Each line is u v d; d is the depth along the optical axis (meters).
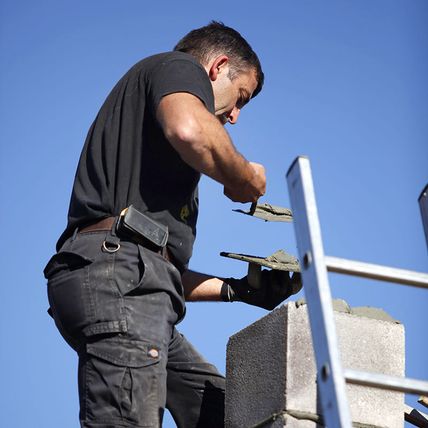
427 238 5.88
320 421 6.27
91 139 6.94
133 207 6.54
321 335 4.67
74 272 6.48
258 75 7.79
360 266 5.09
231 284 7.71
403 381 4.84
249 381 6.74
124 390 6.16
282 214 7.37
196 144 6.29
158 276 6.47
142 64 6.99
